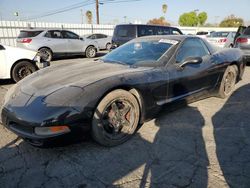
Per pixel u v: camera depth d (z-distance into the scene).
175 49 3.39
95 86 2.47
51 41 10.47
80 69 3.13
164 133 3.02
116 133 2.72
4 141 2.85
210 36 13.66
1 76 5.78
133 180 2.13
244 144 2.75
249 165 2.34
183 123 3.32
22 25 16.72
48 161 2.43
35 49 10.00
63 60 11.10
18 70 5.99
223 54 4.26
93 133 2.52
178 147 2.68
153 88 2.95
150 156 2.51
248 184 2.07
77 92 2.38
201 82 3.75
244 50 7.86
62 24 19.42
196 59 3.20
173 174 2.21
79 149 2.65
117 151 2.61
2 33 15.88
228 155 2.52
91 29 21.34
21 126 2.38
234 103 4.20
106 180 2.14
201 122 3.36
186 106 4.00
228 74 4.41
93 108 2.40
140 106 2.92
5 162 2.41
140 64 3.20
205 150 2.62
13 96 2.67
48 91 2.50
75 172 2.25
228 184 2.07
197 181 2.11
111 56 3.74
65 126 2.27
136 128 2.93
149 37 3.95
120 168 2.31
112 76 2.69
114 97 2.59
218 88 4.24
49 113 2.24
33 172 2.25
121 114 2.73
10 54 5.79
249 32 7.85
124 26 9.45
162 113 3.26
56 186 2.06
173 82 3.20
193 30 29.50
